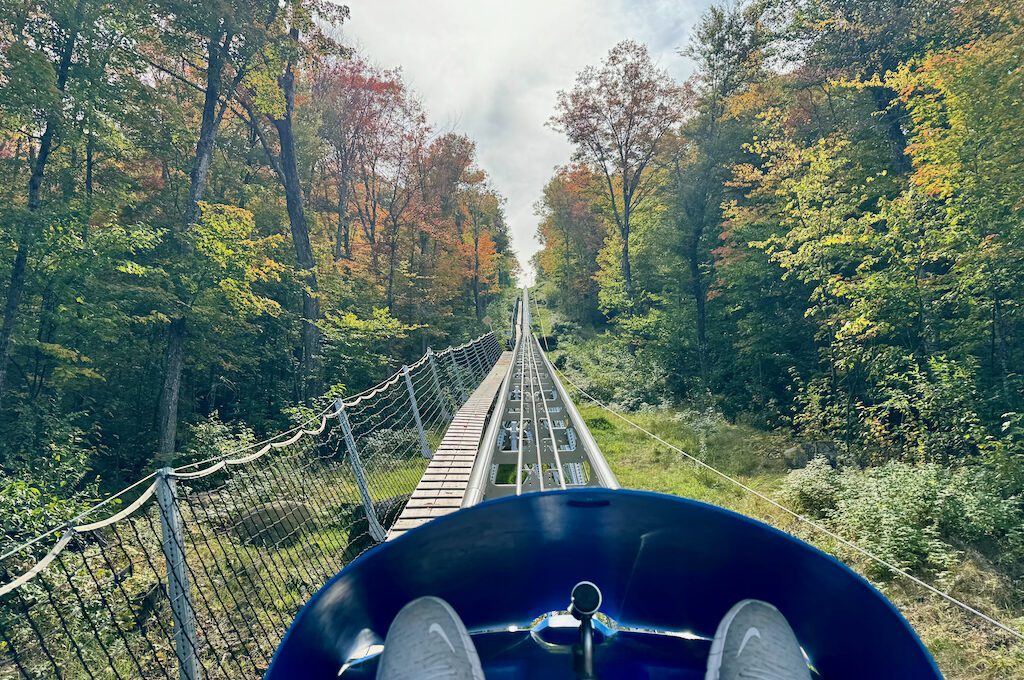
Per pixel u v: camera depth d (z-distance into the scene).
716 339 27.34
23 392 17.31
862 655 1.93
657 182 35.44
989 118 11.31
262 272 19.84
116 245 15.17
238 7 19.05
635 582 2.46
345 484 8.59
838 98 22.11
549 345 48.91
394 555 1.96
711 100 28.58
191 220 19.00
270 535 7.03
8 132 15.67
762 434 16.14
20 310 16.23
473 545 2.17
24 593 6.02
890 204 13.73
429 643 1.68
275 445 5.20
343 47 24.27
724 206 24.70
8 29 14.88
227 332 21.28
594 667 1.93
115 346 19.22
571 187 54.19
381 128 35.84
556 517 2.11
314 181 39.31
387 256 37.12
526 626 2.59
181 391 22.47
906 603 7.08
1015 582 7.20
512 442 11.74
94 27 15.80
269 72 21.42
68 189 17.80
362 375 26.36
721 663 1.59
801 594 2.07
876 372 13.79
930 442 11.62
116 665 5.56
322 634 1.92
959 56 12.09
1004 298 12.33
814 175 16.94
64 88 15.45
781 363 21.81
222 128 30.44
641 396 23.91
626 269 36.62
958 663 5.86
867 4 20.12
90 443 17.62
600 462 6.49
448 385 18.55
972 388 11.68
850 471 11.07
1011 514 8.32
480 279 54.09
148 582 6.48
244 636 5.65
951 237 12.17
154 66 20.28
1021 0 12.55
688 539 2.12
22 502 7.89
